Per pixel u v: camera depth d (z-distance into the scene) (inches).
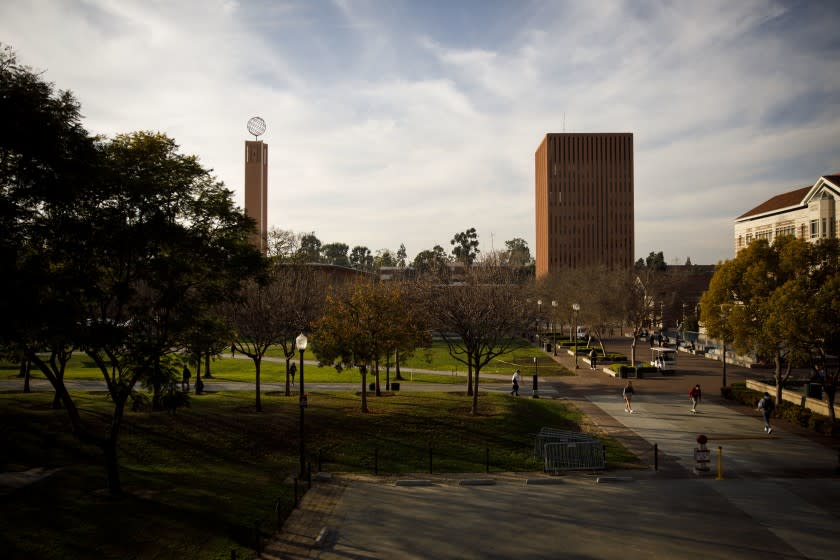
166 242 674.2
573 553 536.4
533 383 1571.1
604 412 1241.4
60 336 579.8
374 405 1154.7
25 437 855.1
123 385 663.1
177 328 689.6
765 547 550.3
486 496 706.8
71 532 544.4
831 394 1044.5
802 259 1190.9
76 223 593.9
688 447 942.4
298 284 1425.9
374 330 1099.3
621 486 746.8
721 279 1328.7
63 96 576.7
